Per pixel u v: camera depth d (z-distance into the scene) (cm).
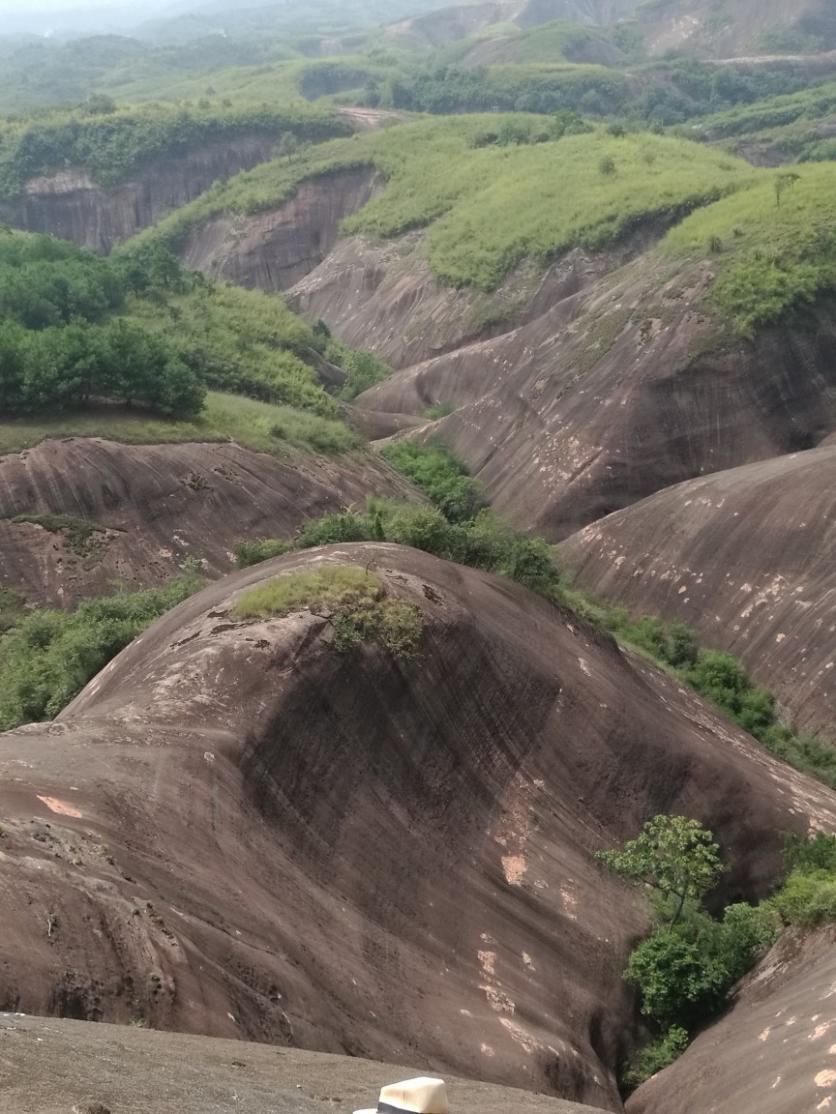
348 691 2748
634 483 6781
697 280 7500
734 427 6894
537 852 2873
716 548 5422
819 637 4728
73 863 1748
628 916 2856
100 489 5712
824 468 5416
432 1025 2152
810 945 2480
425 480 7244
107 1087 997
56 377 6041
